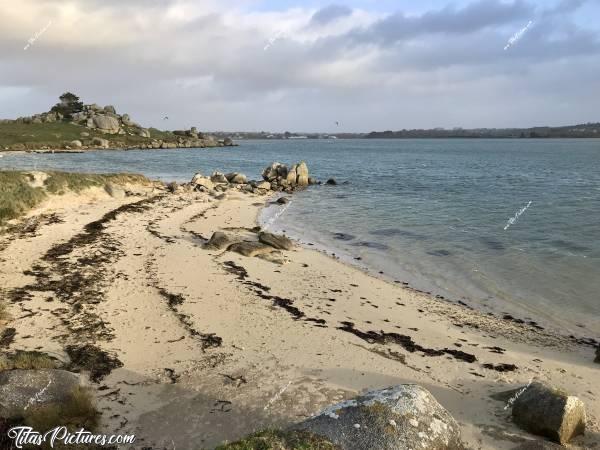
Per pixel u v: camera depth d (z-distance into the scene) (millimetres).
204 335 13883
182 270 20000
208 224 31156
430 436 7863
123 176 44938
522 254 25000
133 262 20672
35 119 144375
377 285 20250
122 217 30656
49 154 103250
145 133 164500
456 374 12477
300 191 52719
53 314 14406
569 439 9547
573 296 19078
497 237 28953
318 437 7641
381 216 36812
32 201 29406
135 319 14617
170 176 66250
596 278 21031
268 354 12953
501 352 14109
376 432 7723
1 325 13281
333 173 75938
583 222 33219
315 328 14977
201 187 48500
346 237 29672
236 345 13391
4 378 9438
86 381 10797
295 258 23828
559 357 13961
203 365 12117
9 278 17203
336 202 44156
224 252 23391
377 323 15922
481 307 18188
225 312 15773
